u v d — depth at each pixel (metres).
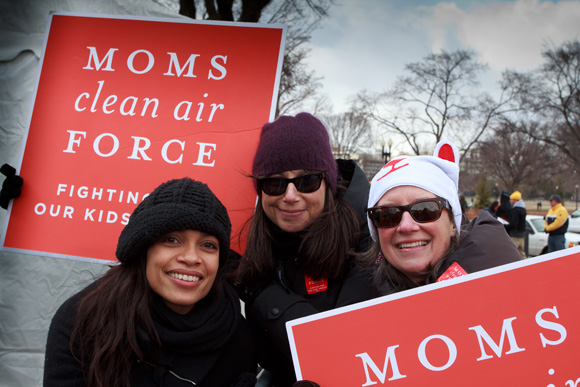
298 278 1.75
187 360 1.39
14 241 2.10
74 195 2.11
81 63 2.21
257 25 2.14
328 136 1.80
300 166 1.64
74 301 1.41
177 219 1.26
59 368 1.33
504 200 8.49
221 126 2.12
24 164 2.15
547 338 1.15
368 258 1.58
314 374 1.24
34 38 2.57
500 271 1.20
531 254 11.39
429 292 1.23
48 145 2.16
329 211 1.69
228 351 1.52
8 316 2.57
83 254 2.06
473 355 1.17
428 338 1.21
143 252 1.33
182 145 2.12
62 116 2.18
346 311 1.25
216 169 2.09
